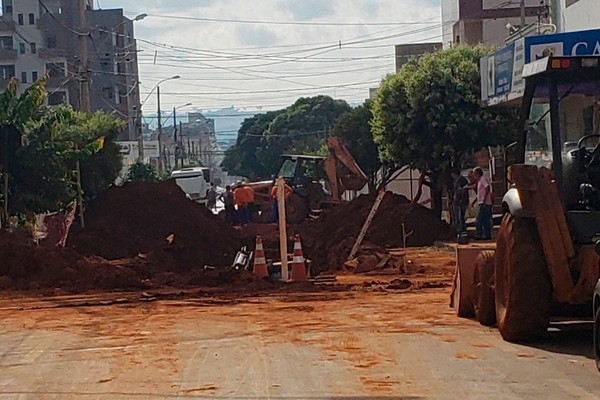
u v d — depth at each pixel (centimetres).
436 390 1017
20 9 8706
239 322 1539
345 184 4562
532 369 1112
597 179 1237
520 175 1238
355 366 1152
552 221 1212
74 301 1902
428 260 2731
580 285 1192
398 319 1525
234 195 4566
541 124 1304
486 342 1294
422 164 3725
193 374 1133
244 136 11369
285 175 4803
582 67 1192
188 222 3659
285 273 2222
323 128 10625
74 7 8688
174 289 2097
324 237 3681
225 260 3322
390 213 3638
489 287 1427
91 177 4172
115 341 1386
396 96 3725
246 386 1059
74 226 3488
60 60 8206
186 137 17062
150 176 6169
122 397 1026
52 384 1104
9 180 2998
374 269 2525
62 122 3356
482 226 3059
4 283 2184
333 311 1647
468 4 6312
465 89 3572
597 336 1071
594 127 1245
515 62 2827
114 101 8750
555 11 3488
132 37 8875
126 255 3262
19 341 1415
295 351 1261
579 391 997
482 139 3581
